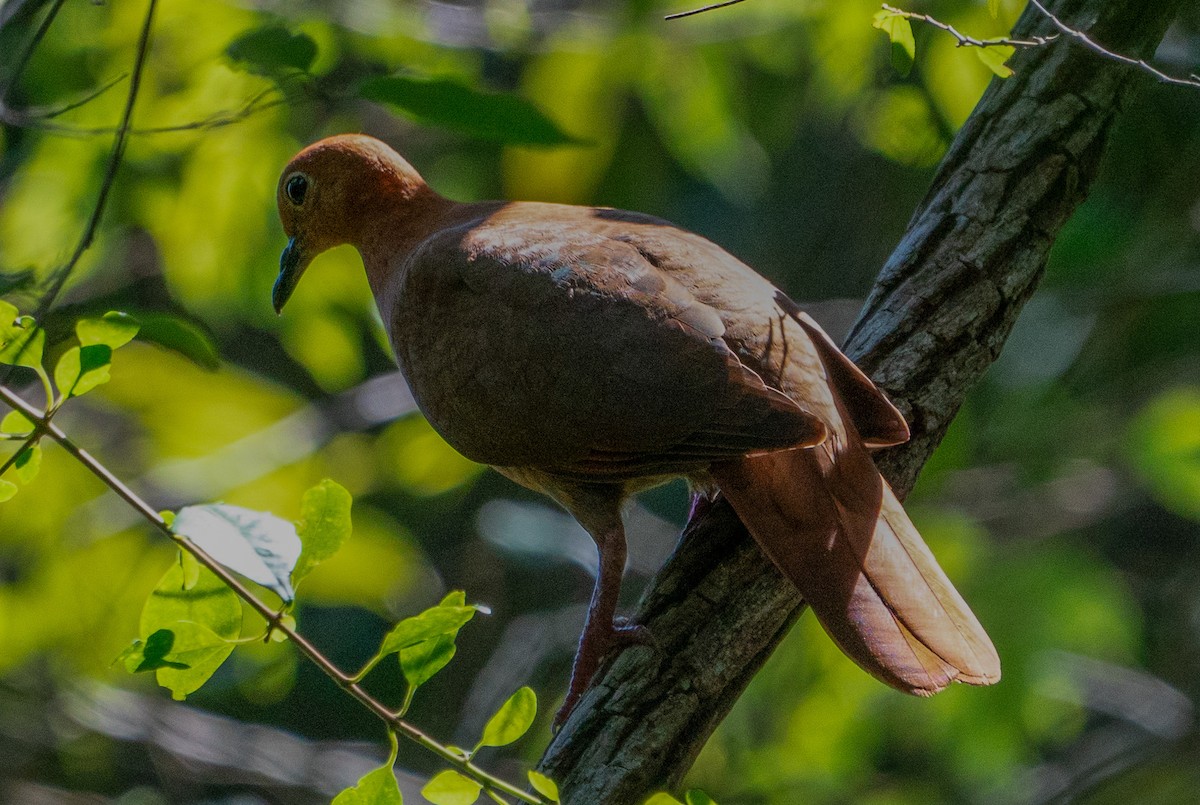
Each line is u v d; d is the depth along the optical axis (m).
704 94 11.59
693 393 6.50
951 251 7.07
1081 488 13.83
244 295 11.74
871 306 7.18
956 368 6.99
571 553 12.89
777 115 13.24
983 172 7.16
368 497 13.96
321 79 8.41
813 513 6.36
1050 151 7.12
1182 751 13.36
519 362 6.95
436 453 12.42
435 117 6.91
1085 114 7.16
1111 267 13.21
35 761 13.11
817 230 14.70
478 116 6.90
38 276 7.45
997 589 12.46
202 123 7.59
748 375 6.47
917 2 10.74
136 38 10.17
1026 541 13.12
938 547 12.30
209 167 11.05
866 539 6.35
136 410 11.64
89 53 10.46
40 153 10.71
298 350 12.14
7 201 10.81
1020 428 14.00
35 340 5.06
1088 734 14.77
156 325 6.16
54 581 11.49
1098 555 13.69
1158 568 15.29
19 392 8.56
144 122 10.27
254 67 7.56
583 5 12.35
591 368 6.74
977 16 10.32
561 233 7.23
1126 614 12.73
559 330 6.84
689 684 6.41
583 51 11.45
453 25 11.46
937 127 11.20
